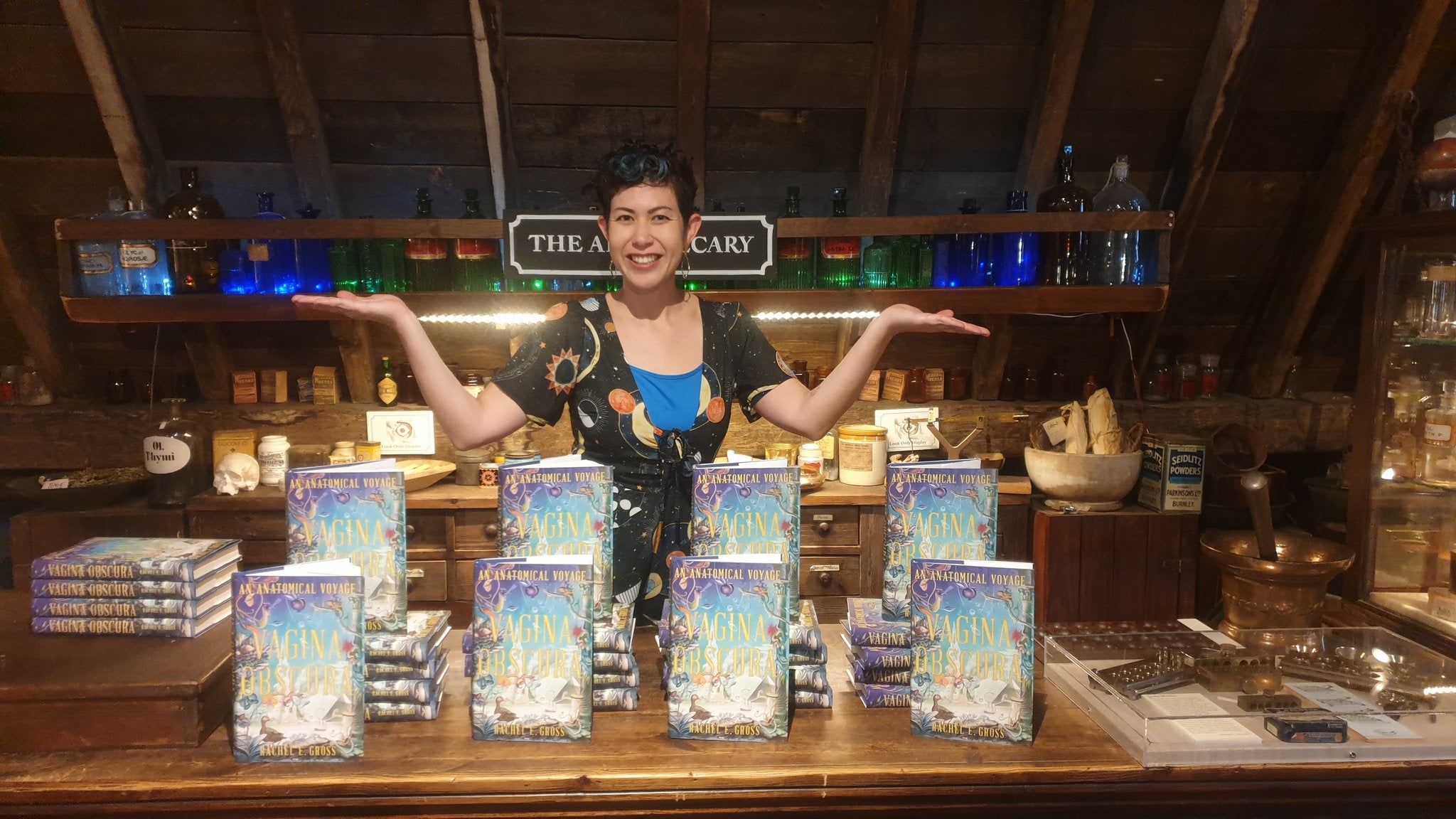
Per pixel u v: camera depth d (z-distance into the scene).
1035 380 3.37
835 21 2.75
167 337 3.19
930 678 1.26
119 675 1.23
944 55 2.84
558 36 2.73
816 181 3.11
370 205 3.09
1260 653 1.45
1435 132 2.23
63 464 3.12
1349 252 3.18
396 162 3.00
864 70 2.86
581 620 1.22
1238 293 3.34
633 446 1.54
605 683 1.30
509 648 1.23
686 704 1.23
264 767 1.17
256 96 2.82
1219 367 3.43
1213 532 2.38
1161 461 2.83
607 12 2.69
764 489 1.36
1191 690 1.33
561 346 1.53
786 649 1.23
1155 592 2.84
